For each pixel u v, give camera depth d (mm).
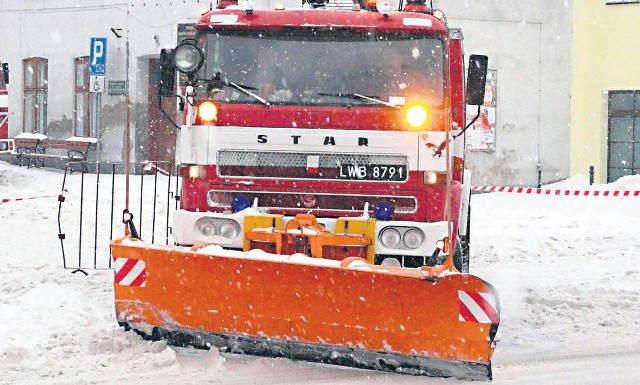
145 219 19297
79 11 32938
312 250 9273
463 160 11234
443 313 8062
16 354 8648
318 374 8344
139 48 31344
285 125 9906
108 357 8617
